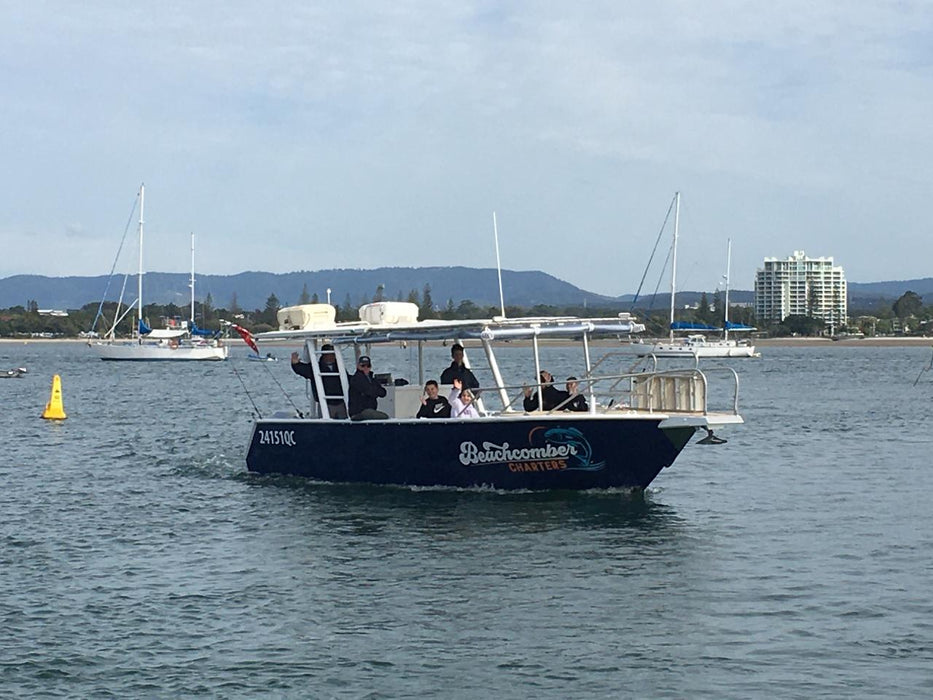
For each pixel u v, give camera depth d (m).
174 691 12.57
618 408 23.16
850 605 15.43
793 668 13.14
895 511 22.19
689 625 14.62
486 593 16.05
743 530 20.16
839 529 20.34
